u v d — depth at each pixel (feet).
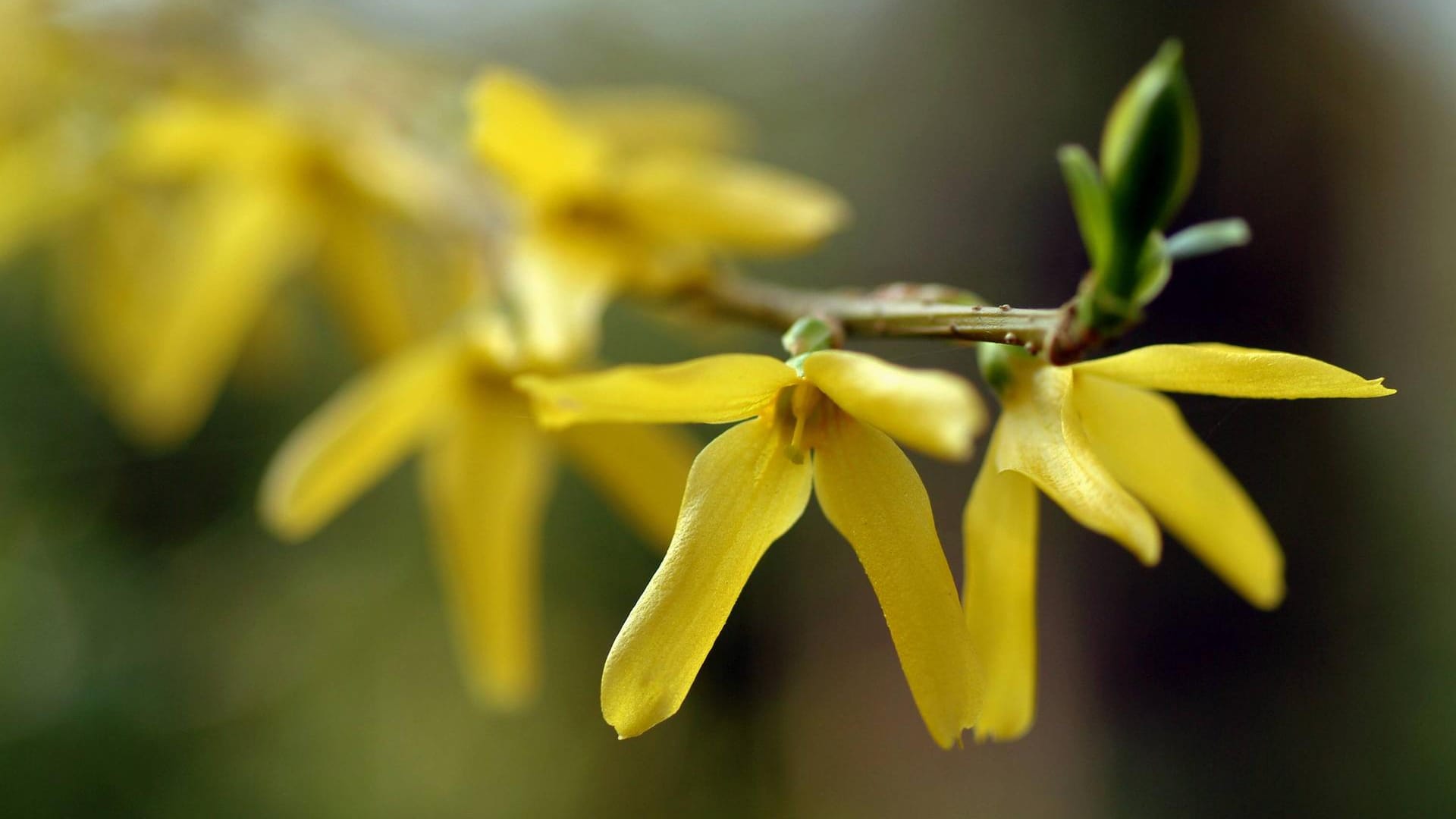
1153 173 0.64
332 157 1.06
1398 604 2.13
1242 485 2.13
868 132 2.82
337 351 2.92
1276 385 0.61
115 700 2.62
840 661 3.07
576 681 3.29
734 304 0.76
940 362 2.02
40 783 2.45
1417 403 2.10
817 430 0.62
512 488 0.94
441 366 0.85
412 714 3.16
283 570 3.09
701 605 0.61
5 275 2.60
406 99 1.05
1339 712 2.14
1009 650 0.64
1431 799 2.06
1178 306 2.01
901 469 0.62
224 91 1.05
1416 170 1.99
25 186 1.18
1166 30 2.09
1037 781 2.35
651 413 0.62
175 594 2.88
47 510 2.72
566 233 0.79
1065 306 0.64
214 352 1.24
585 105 1.15
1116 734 2.23
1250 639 2.16
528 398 0.89
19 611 2.50
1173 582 2.18
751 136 2.75
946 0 2.56
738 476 0.62
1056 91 2.29
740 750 3.16
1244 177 2.00
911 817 2.73
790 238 0.79
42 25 1.03
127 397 1.42
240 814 2.70
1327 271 1.98
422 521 3.33
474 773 3.12
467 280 1.03
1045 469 0.62
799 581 3.16
